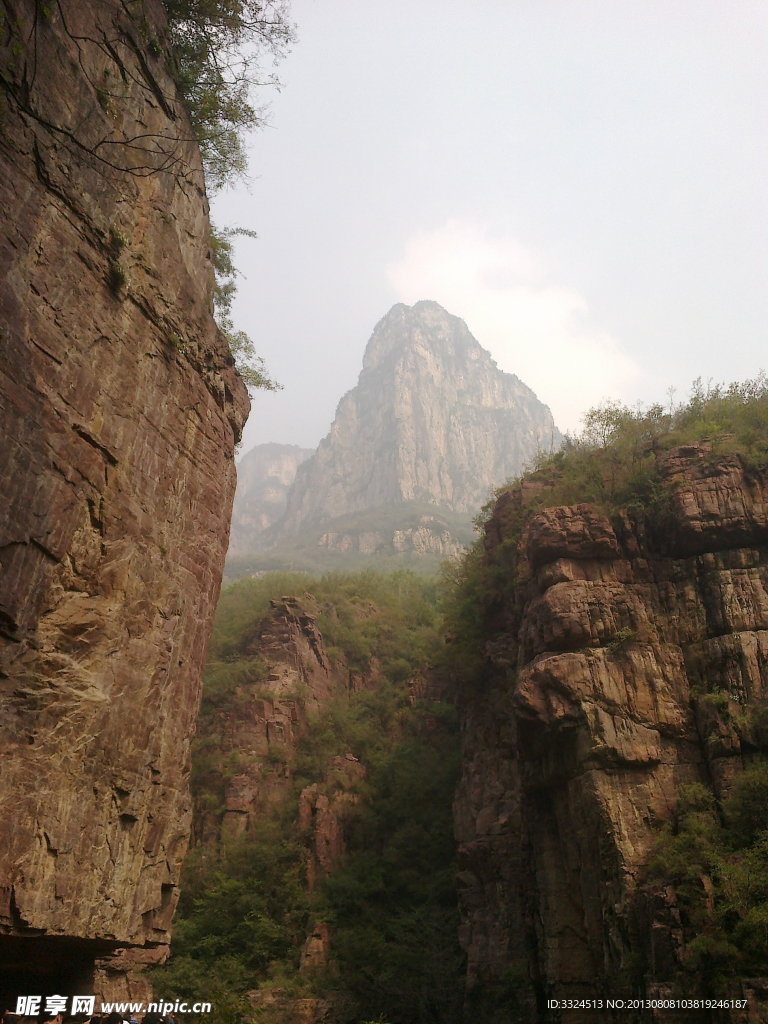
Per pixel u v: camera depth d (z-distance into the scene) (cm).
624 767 2697
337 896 4509
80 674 1380
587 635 2905
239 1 1852
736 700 2725
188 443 1745
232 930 4284
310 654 6297
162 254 1678
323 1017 3756
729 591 2900
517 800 3553
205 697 5791
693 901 2345
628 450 3428
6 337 1262
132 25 1639
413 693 6128
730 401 3531
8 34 1319
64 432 1366
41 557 1309
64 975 1501
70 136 1430
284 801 5256
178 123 1778
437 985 3691
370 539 14175
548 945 2786
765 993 2091
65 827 1319
